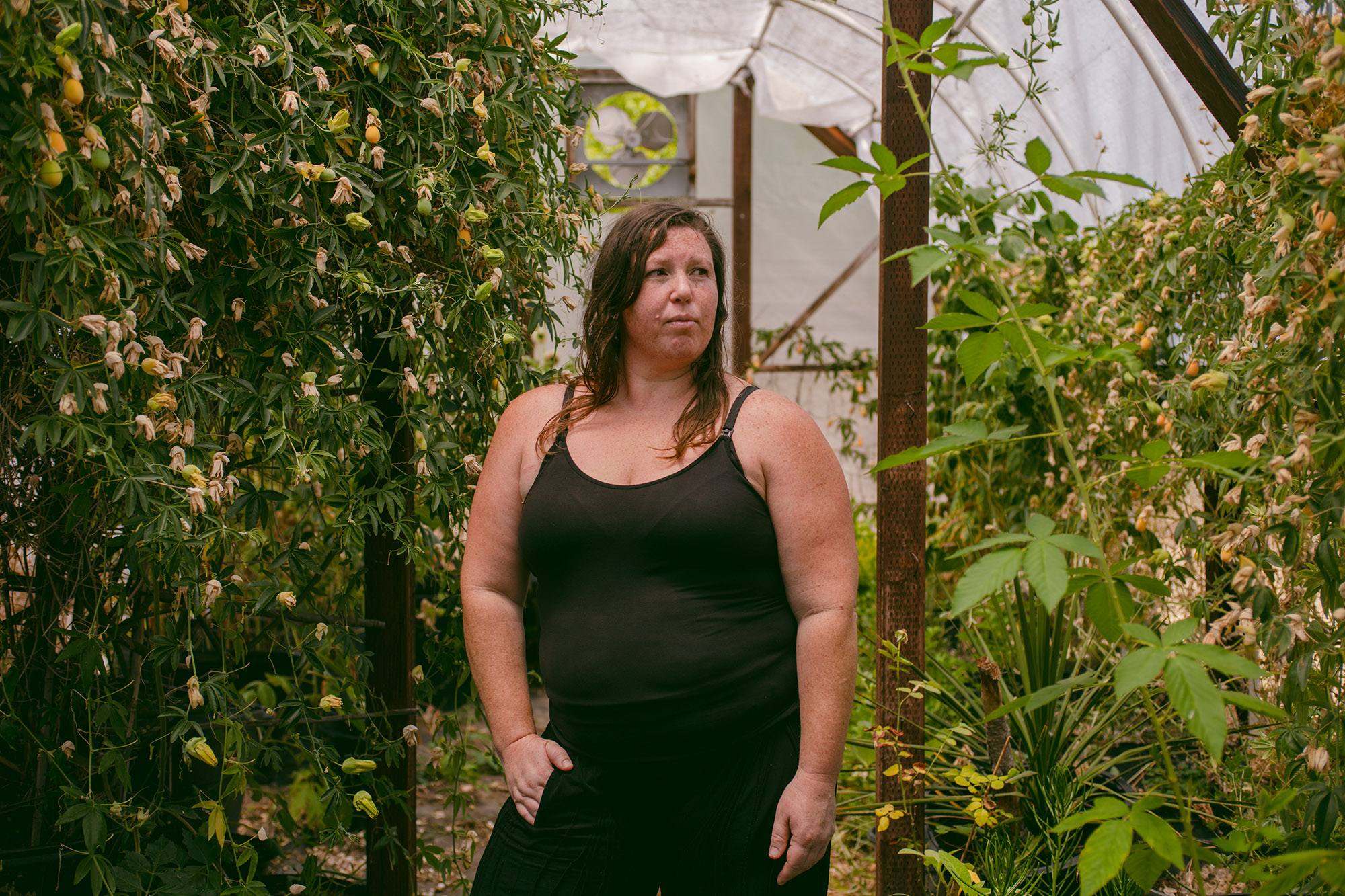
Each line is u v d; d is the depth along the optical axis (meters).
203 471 1.37
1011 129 2.19
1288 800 1.18
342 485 1.58
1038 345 0.97
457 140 1.64
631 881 1.41
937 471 3.09
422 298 1.60
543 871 1.39
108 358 1.18
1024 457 2.71
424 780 3.10
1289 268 1.24
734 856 1.33
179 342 1.44
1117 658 2.27
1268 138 1.40
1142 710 2.31
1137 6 1.73
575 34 4.38
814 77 4.84
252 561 1.59
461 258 1.69
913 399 1.87
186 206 1.45
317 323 1.53
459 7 1.60
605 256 1.44
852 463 6.15
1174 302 2.23
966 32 3.29
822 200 6.19
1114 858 0.83
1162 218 2.31
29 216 1.11
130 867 1.41
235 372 1.53
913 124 1.84
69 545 1.52
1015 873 1.77
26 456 1.45
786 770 1.35
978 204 1.14
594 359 1.47
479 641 1.47
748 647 1.34
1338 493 1.23
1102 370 2.43
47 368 1.25
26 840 1.60
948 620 3.14
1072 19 2.87
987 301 0.96
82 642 1.38
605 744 1.35
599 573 1.36
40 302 1.20
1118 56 2.88
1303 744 1.33
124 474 1.24
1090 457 2.36
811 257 6.24
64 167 1.10
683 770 1.34
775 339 6.23
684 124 6.16
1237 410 1.49
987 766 2.22
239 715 1.53
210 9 1.40
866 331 6.29
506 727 1.44
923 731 1.92
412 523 1.65
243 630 1.67
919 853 1.64
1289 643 1.28
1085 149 3.37
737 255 6.21
